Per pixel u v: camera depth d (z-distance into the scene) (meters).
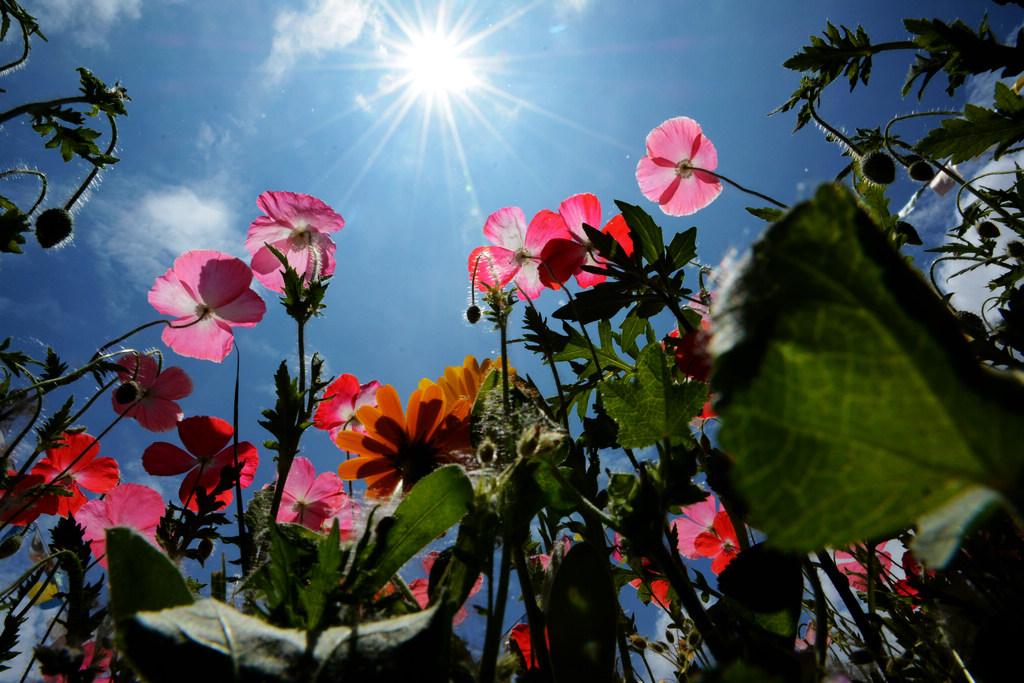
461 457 0.23
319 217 0.26
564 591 0.16
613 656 0.15
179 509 0.22
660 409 0.16
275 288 0.26
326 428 0.28
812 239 0.06
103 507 0.25
